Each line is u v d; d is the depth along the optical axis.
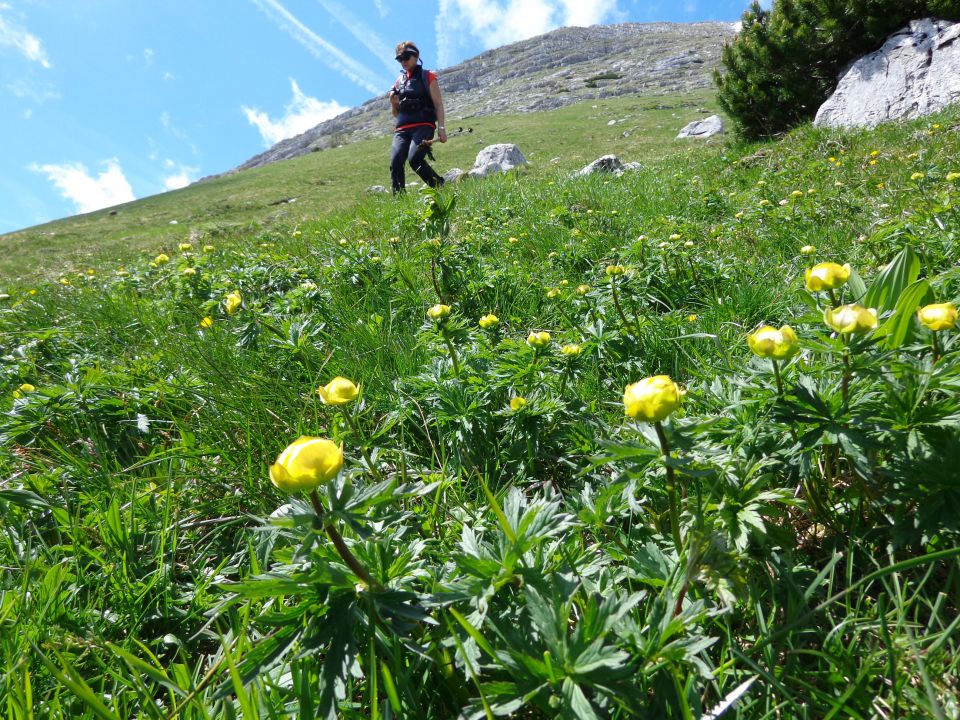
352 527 0.93
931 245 2.59
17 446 2.19
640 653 0.95
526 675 0.89
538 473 1.87
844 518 1.33
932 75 8.55
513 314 3.28
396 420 1.94
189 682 1.11
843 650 1.00
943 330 1.34
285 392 2.31
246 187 38.91
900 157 5.48
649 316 2.66
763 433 1.31
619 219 5.14
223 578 1.53
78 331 3.56
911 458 1.19
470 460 1.87
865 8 9.30
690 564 1.02
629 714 0.91
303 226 7.55
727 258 3.57
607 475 1.63
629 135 29.45
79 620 1.32
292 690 1.02
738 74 10.98
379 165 38.25
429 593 1.14
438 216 3.22
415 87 9.59
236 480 1.90
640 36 121.19
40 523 1.75
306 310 3.24
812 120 10.45
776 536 1.16
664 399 1.00
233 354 2.71
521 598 1.07
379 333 2.84
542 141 33.03
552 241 4.63
